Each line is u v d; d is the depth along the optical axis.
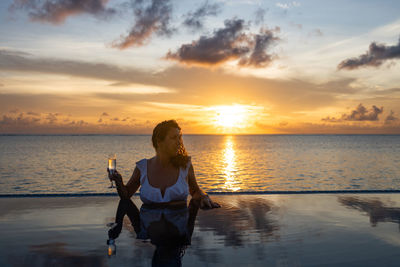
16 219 2.47
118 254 1.67
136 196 3.31
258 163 30.45
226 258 1.65
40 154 42.62
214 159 35.59
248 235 2.06
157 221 2.03
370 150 57.00
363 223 2.38
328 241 1.96
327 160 34.31
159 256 1.63
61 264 1.57
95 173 21.50
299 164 29.48
